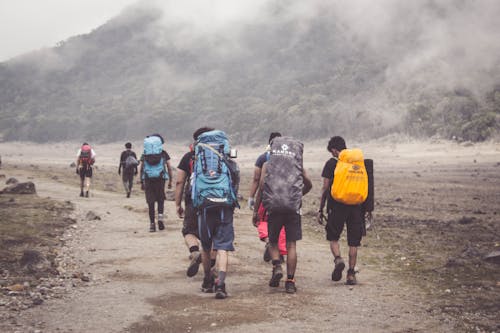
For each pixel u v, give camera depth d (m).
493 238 9.92
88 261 7.53
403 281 6.56
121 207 14.34
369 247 9.13
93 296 5.64
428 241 9.70
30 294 5.61
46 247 8.25
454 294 5.81
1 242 8.32
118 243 8.98
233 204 5.84
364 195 6.37
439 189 23.86
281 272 6.03
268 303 5.42
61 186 21.78
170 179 10.42
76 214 12.30
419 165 57.50
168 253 8.15
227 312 5.04
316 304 5.43
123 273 6.81
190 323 4.70
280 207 5.91
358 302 5.53
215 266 6.68
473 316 5.00
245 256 8.14
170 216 12.73
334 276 6.52
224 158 5.83
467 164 54.69
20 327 4.53
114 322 4.71
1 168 41.19
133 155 17.72
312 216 13.38
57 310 5.09
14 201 13.60
